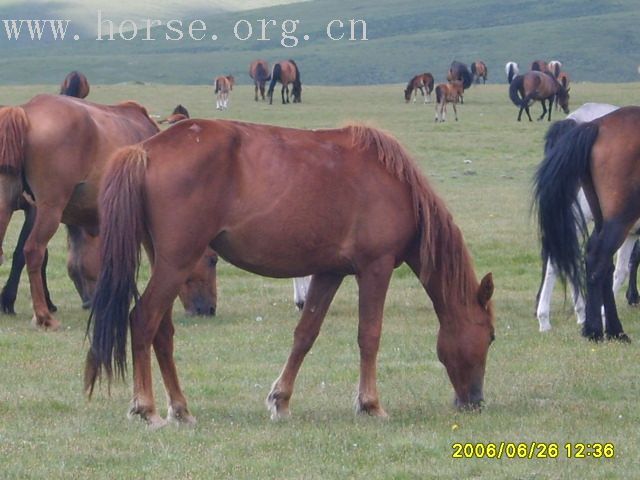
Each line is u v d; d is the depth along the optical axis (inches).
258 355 432.5
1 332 469.1
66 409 342.0
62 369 400.5
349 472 277.9
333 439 306.2
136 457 287.0
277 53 4793.3
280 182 315.6
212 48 6181.1
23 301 556.7
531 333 476.4
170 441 301.3
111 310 301.6
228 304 553.6
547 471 281.3
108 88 2396.7
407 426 322.0
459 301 340.2
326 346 447.8
